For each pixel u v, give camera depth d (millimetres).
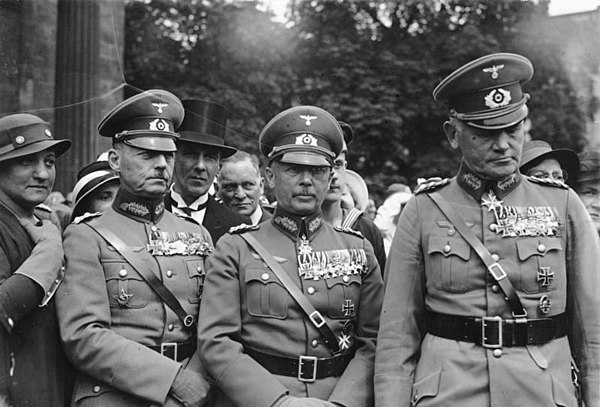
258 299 2764
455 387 2504
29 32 4219
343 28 6660
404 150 6438
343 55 6582
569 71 4539
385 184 6336
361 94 6520
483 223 2621
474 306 2559
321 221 2947
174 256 2916
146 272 2822
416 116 6477
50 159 2910
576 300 2594
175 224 3037
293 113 2871
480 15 6355
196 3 6789
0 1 4070
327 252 2877
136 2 6734
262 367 2672
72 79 5281
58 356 2762
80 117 5207
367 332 2873
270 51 6613
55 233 2830
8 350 2609
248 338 2756
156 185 2916
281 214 2900
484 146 2572
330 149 2889
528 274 2547
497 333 2521
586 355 2559
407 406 2580
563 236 2627
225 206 3688
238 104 6445
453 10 6500
